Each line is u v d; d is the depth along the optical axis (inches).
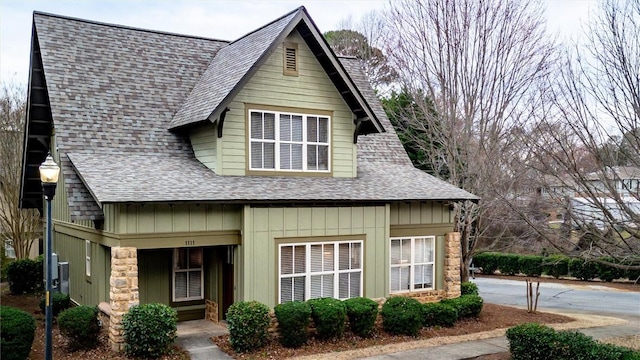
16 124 1048.2
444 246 652.1
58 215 695.1
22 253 1045.2
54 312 552.1
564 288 1004.6
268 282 513.0
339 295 553.9
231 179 539.2
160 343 435.5
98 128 559.2
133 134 572.4
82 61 619.8
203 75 668.7
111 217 472.4
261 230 509.7
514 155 698.2
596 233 353.4
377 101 787.4
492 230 995.3
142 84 631.2
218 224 503.2
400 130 1011.3
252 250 504.7
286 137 585.3
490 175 700.0
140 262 547.8
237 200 491.2
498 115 756.6
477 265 1270.9
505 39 745.6
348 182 603.8
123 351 444.8
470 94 757.9
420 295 627.2
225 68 614.2
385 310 540.7
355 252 566.3
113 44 661.3
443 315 577.0
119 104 594.6
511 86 751.7
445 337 536.1
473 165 730.2
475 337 539.5
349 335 520.1
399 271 621.0
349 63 816.3
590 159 387.9
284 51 583.2
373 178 636.1
